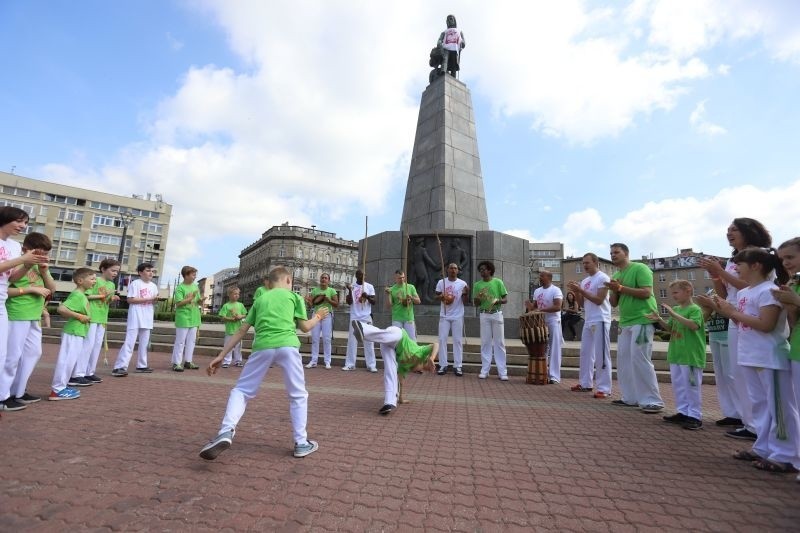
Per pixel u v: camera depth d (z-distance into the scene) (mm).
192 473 2686
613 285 4957
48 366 7051
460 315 7473
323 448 3250
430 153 12695
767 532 2115
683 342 4285
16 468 2672
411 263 11125
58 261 52844
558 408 4941
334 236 67250
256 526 2051
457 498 2432
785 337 3131
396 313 7383
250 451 3137
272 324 3184
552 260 70375
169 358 8828
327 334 8125
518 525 2135
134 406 4422
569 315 10898
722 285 4398
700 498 2510
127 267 57000
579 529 2109
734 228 4121
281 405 4641
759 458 3133
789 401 3006
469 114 13188
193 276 7352
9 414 3939
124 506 2217
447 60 13391
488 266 7316
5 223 3924
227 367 7781
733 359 3893
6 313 3768
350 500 2365
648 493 2568
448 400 5238
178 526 2031
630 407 5070
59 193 53594
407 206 13078
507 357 8156
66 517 2082
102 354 9148
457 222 11938
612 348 9086
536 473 2855
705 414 4957
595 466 3016
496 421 4242
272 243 62719
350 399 5133
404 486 2582
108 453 2996
